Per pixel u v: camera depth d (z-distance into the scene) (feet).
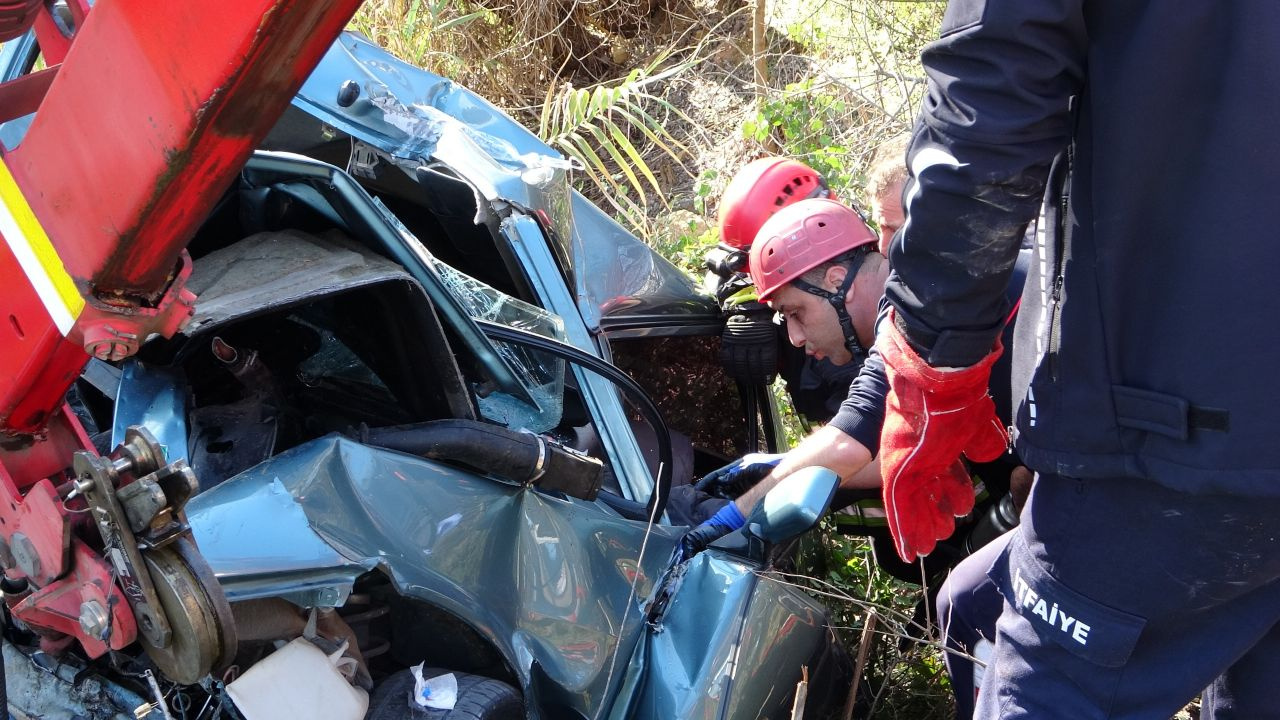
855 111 15.03
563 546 5.68
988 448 6.03
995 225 4.19
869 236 7.93
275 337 6.21
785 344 9.14
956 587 6.82
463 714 4.87
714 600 6.04
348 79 7.28
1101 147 4.17
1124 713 4.80
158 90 3.09
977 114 3.97
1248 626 4.63
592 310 7.47
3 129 5.13
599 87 13.62
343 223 5.81
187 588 3.62
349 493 4.99
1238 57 3.85
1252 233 3.98
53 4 4.32
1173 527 4.37
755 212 8.63
